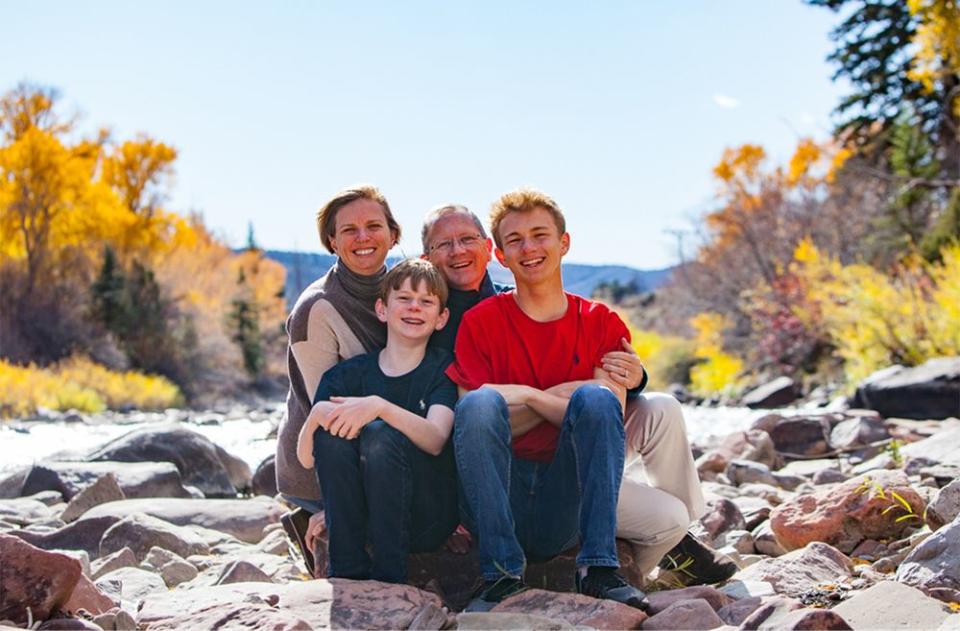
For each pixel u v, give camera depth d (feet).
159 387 105.81
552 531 12.15
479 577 12.62
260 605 10.31
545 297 12.84
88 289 118.93
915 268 53.67
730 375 80.89
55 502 22.77
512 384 12.63
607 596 10.91
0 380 74.18
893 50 87.71
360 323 13.78
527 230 12.54
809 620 8.97
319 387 12.96
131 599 13.19
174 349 123.34
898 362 48.19
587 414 11.43
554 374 12.82
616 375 12.65
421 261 13.01
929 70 53.47
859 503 14.42
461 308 14.25
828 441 28.04
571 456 11.76
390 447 11.62
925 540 11.64
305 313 13.67
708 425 41.60
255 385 142.92
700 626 9.99
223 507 19.84
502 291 14.87
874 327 48.57
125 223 137.39
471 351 12.80
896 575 11.67
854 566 13.01
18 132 132.67
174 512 19.36
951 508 13.58
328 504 11.80
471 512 11.90
